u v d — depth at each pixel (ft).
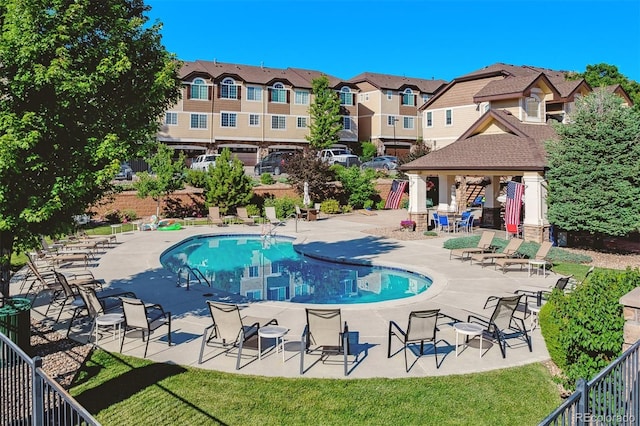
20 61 26.66
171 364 29.09
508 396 25.41
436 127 172.04
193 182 116.78
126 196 107.55
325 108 178.60
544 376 27.78
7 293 31.17
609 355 23.57
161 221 99.55
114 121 30.94
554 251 64.80
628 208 63.41
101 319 32.19
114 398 24.88
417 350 31.63
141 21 32.53
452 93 167.22
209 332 34.86
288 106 187.52
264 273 62.85
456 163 80.74
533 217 70.95
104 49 29.76
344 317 38.65
